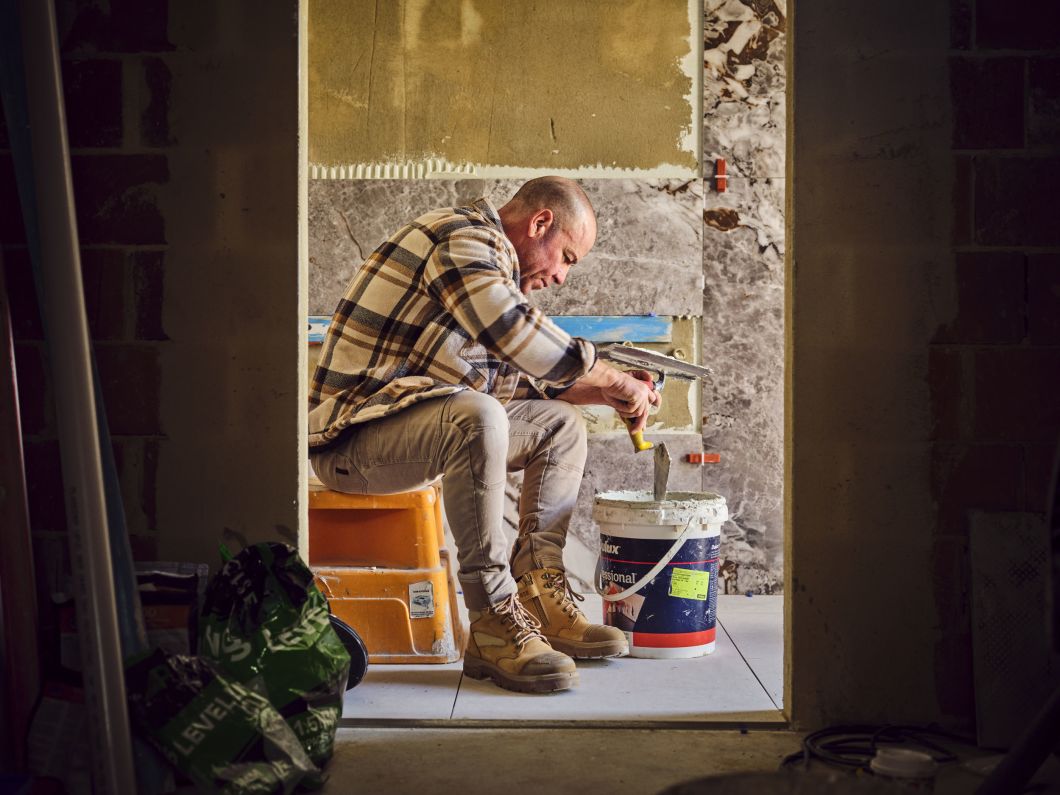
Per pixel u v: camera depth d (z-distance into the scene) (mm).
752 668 2814
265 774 1856
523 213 2838
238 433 2273
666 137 3934
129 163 2258
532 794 1896
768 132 3912
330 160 3971
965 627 2275
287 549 2051
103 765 1842
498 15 3936
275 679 1976
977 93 2264
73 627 2004
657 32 3924
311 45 3951
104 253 2264
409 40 3941
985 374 2273
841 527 2283
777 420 3947
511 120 3949
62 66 2256
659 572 2908
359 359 2752
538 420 2975
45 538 2244
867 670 2287
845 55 2270
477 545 2592
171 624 2158
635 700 2496
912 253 2271
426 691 2584
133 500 2273
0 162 2227
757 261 3932
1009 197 2266
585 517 3963
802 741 2209
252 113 2258
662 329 3939
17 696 2020
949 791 1922
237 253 2266
